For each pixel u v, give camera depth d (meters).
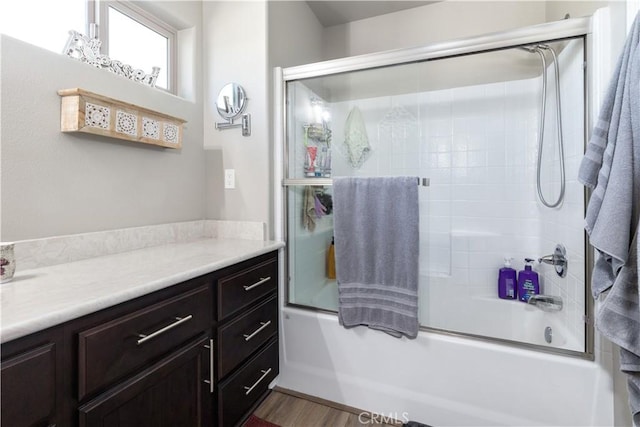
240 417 1.29
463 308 1.91
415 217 1.46
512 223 1.95
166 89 1.71
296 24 2.04
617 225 0.88
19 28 1.10
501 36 1.32
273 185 1.74
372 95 1.74
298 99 1.76
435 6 2.20
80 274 0.96
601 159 0.99
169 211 1.61
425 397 1.37
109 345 0.77
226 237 1.77
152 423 0.88
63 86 1.12
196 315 1.05
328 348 1.56
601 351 1.13
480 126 1.98
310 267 1.74
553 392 1.18
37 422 0.63
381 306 1.47
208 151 1.83
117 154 1.34
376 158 1.72
